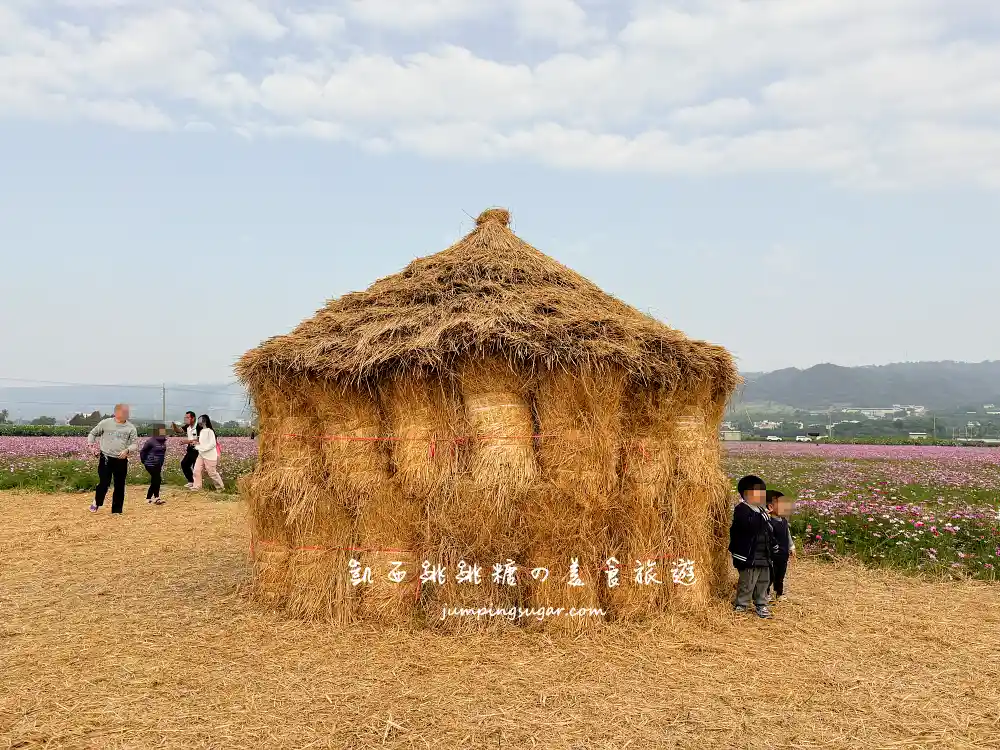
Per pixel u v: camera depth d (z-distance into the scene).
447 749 3.69
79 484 15.96
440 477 5.67
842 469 19.94
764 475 17.56
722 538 6.78
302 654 5.10
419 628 5.66
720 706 4.25
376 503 5.83
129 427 12.26
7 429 35.62
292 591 6.07
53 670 4.77
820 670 4.87
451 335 5.62
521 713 4.12
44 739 3.77
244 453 20.70
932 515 9.63
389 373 5.79
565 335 5.58
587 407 5.56
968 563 8.00
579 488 5.50
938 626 5.93
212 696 4.35
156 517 11.74
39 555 8.65
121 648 5.23
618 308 6.76
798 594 7.00
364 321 6.27
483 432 5.54
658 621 5.70
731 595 6.70
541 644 5.25
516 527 5.53
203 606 6.34
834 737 3.87
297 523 6.06
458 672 4.74
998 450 33.50
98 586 7.12
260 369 6.22
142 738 3.79
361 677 4.65
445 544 5.64
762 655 5.18
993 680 4.75
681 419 6.13
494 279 6.54
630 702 4.29
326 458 6.07
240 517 11.52
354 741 3.77
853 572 7.96
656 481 5.92
